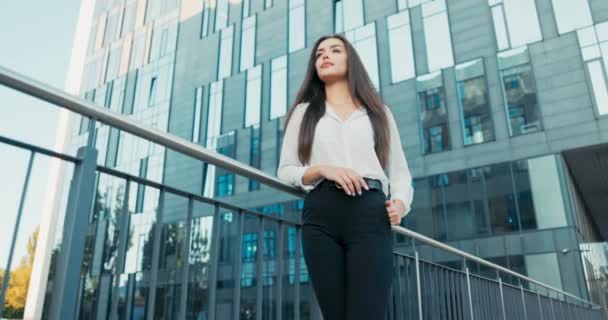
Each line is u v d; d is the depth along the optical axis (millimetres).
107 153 23094
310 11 19234
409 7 16812
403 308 2789
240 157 19203
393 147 1827
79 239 1303
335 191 1507
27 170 1249
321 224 1501
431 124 15180
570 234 12250
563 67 13555
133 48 26281
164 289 2168
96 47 28625
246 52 20828
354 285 1396
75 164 1361
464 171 14234
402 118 15680
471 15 15516
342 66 1854
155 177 21078
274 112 18906
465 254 3805
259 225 2014
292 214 16844
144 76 24859
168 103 22891
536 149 13359
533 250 12594
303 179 1612
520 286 5125
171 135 1509
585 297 11680
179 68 23234
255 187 18172
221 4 22703
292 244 2658
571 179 14945
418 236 3006
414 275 2973
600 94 12852
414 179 14945
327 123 1706
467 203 13891
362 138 1667
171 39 24359
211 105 21125
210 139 20500
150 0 26594
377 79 16562
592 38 13336
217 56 21844
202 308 3066
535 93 13797
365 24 17562
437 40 15883
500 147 13898
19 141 1241
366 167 1606
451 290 3467
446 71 15406
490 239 13266
